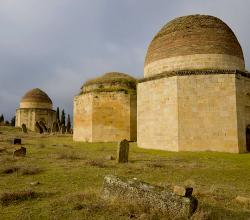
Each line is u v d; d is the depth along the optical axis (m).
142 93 19.06
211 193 6.85
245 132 16.06
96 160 11.53
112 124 25.66
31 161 12.08
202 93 16.00
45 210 5.48
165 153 15.20
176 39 17.89
